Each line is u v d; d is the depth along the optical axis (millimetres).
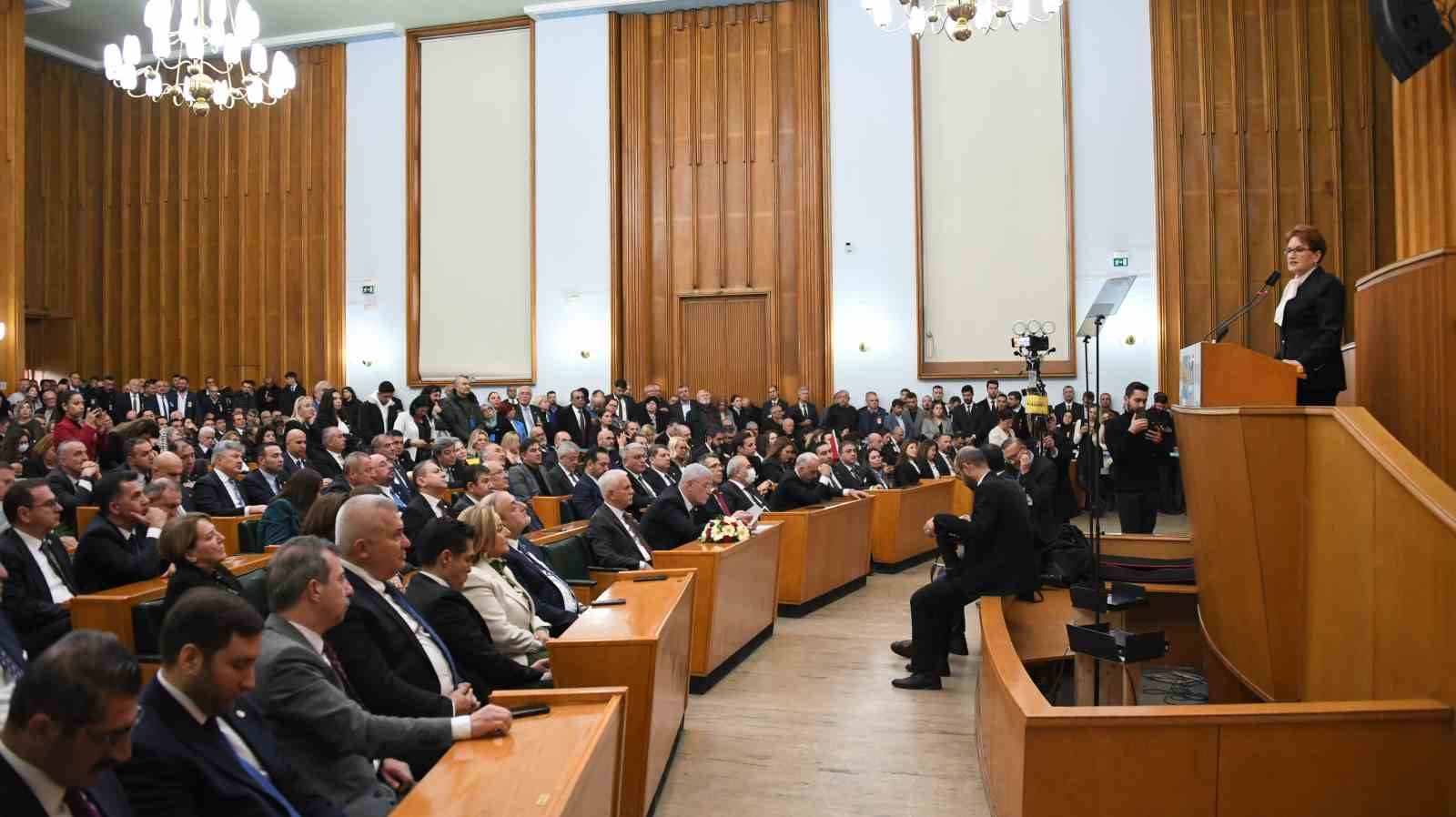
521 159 15727
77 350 17500
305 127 16578
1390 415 4098
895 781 4246
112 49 9922
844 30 14703
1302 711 2992
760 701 5398
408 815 2084
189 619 2141
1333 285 4262
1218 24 13703
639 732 3613
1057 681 5238
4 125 13852
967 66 14398
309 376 16422
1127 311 13773
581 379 15250
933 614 5625
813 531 7715
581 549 5801
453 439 7957
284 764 2451
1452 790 2930
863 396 14539
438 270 16000
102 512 4723
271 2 15133
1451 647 2920
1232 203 13617
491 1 15234
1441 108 4941
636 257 15148
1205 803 3002
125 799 1963
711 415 13898
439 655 3377
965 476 5766
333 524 4141
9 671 3268
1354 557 3459
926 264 14523
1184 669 5887
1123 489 8375
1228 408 3992
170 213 17344
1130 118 13844
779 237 14914
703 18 15180
